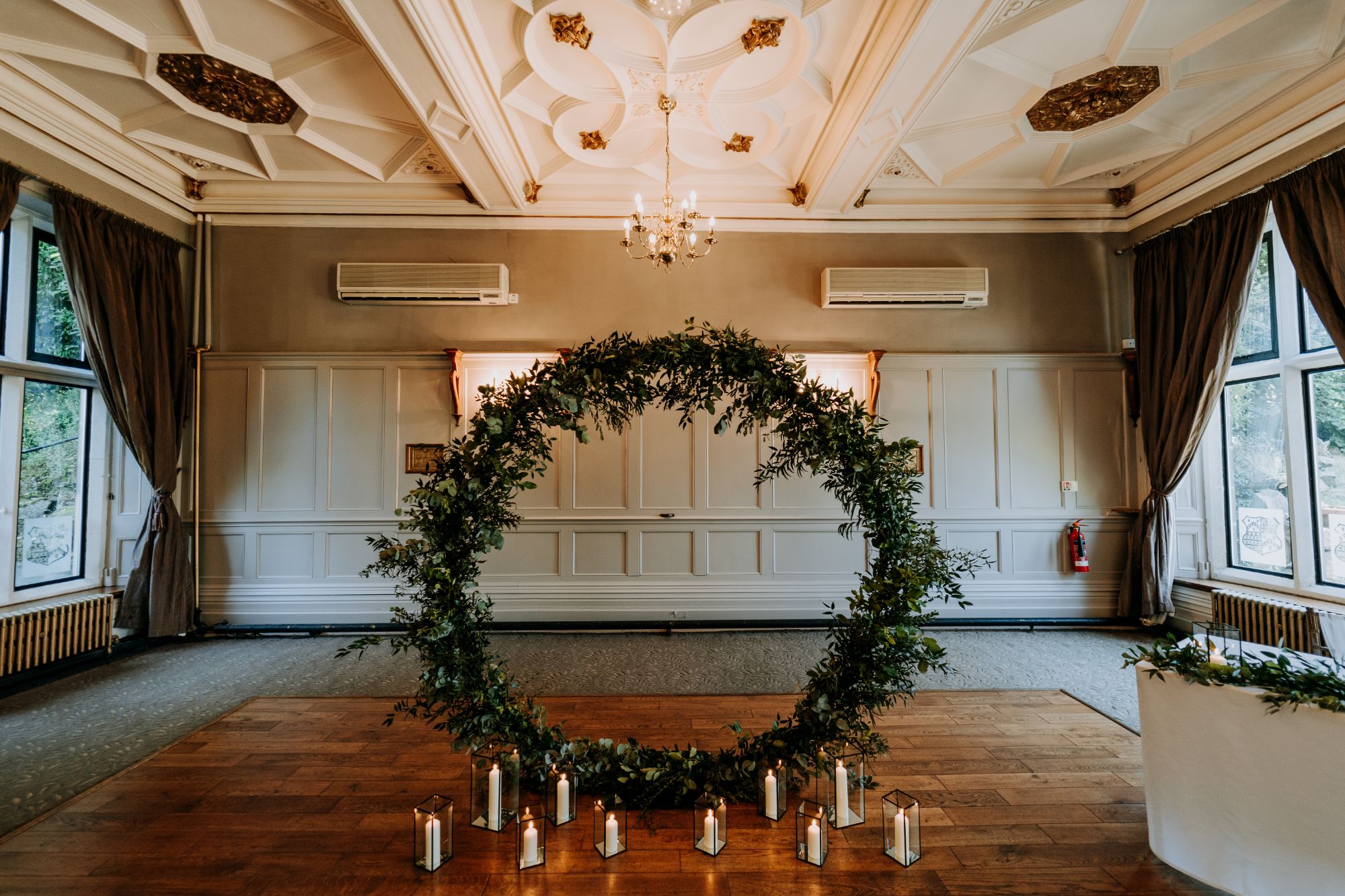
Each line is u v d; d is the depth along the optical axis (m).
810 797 2.44
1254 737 1.75
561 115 3.91
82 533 4.65
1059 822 2.23
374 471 5.10
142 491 4.87
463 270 5.07
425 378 5.14
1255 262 4.20
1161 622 4.84
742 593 5.17
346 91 3.70
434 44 3.03
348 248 5.22
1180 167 4.62
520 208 5.06
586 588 5.14
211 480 5.05
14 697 3.59
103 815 2.28
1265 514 4.58
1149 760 2.03
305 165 4.70
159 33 3.17
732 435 5.22
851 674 2.34
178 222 4.99
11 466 4.11
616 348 2.46
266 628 4.86
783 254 5.32
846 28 3.22
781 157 4.68
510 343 5.22
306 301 5.20
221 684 3.83
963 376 5.29
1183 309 4.80
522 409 2.37
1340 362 4.07
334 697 3.51
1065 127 4.11
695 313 5.26
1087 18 3.07
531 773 2.42
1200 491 5.00
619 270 5.26
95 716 3.33
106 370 4.32
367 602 5.05
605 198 5.16
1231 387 4.81
